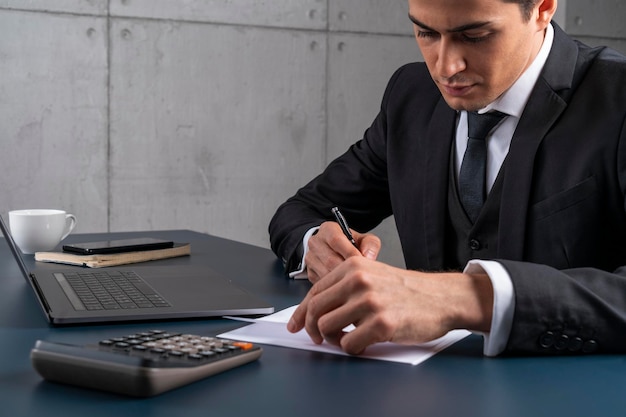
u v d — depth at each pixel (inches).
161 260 66.7
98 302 45.8
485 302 36.8
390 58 171.2
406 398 30.0
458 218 57.9
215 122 157.5
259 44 159.8
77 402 29.4
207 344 34.5
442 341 38.7
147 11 151.0
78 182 148.6
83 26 146.5
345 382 32.1
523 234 53.2
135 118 151.6
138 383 29.5
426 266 60.8
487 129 55.7
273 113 161.9
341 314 35.9
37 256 65.4
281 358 35.7
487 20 43.8
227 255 69.9
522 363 35.4
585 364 35.4
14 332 41.2
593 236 52.5
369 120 170.2
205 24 155.3
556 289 36.9
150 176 153.5
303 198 70.7
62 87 146.0
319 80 165.3
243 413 28.2
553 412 28.5
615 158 51.5
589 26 183.2
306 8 163.2
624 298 38.2
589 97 53.6
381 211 72.8
